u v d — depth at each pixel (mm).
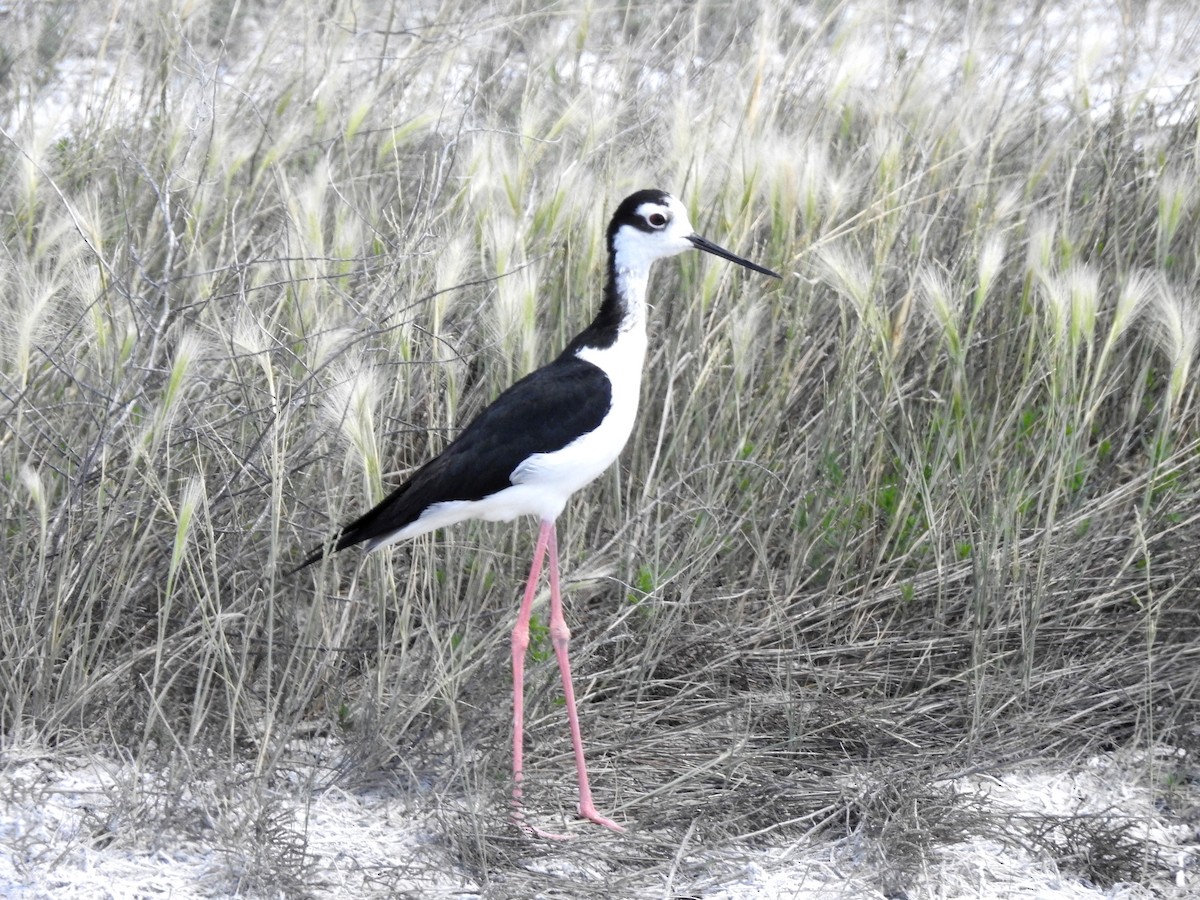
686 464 10719
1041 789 9242
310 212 9719
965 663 10172
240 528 9180
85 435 9898
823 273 10539
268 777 8445
